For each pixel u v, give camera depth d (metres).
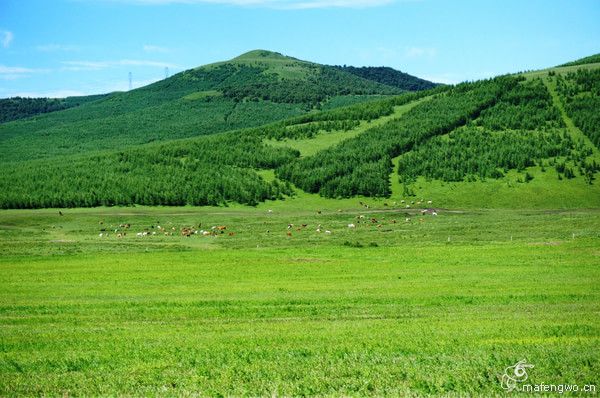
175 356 27.97
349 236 109.81
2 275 63.09
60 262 73.44
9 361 27.58
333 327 34.78
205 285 55.41
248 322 37.56
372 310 40.75
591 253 70.50
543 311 39.00
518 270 59.78
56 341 32.44
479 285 51.44
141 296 49.38
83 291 52.66
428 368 24.70
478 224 122.12
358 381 23.06
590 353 26.69
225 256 78.19
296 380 23.52
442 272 60.00
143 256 79.38
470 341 29.67
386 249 82.94
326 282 55.72
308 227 130.12
